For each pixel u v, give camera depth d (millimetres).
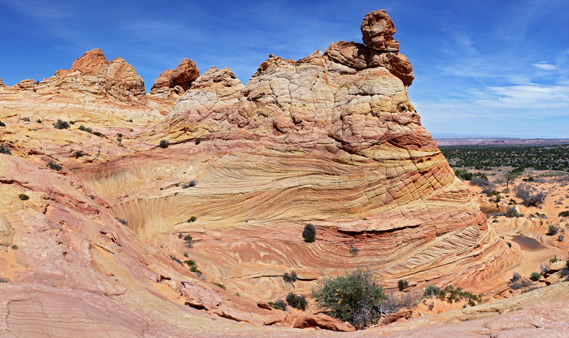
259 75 48656
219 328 10992
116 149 41688
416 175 34906
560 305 8352
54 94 53688
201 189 37125
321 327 12617
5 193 14656
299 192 35875
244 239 31328
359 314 15789
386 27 42062
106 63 62906
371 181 35000
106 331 8125
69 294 9477
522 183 67250
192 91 52156
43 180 19344
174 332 9609
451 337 7461
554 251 37312
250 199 35781
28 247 11859
